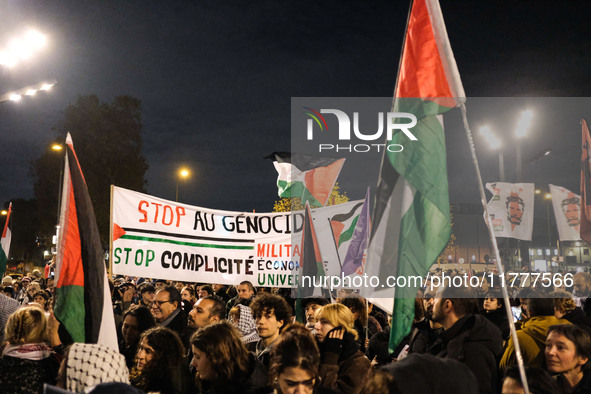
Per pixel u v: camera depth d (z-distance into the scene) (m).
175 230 7.75
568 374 3.57
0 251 10.95
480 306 6.35
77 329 4.31
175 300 5.84
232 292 10.84
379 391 2.24
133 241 7.42
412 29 3.85
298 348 2.72
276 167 10.27
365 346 5.68
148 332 3.90
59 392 1.82
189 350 4.98
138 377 4.15
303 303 5.43
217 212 8.11
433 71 3.74
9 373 3.93
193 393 4.03
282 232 8.36
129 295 9.68
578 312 4.78
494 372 3.84
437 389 2.34
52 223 51.56
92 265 4.46
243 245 8.16
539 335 4.19
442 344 4.00
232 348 3.36
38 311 4.16
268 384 3.40
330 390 3.15
